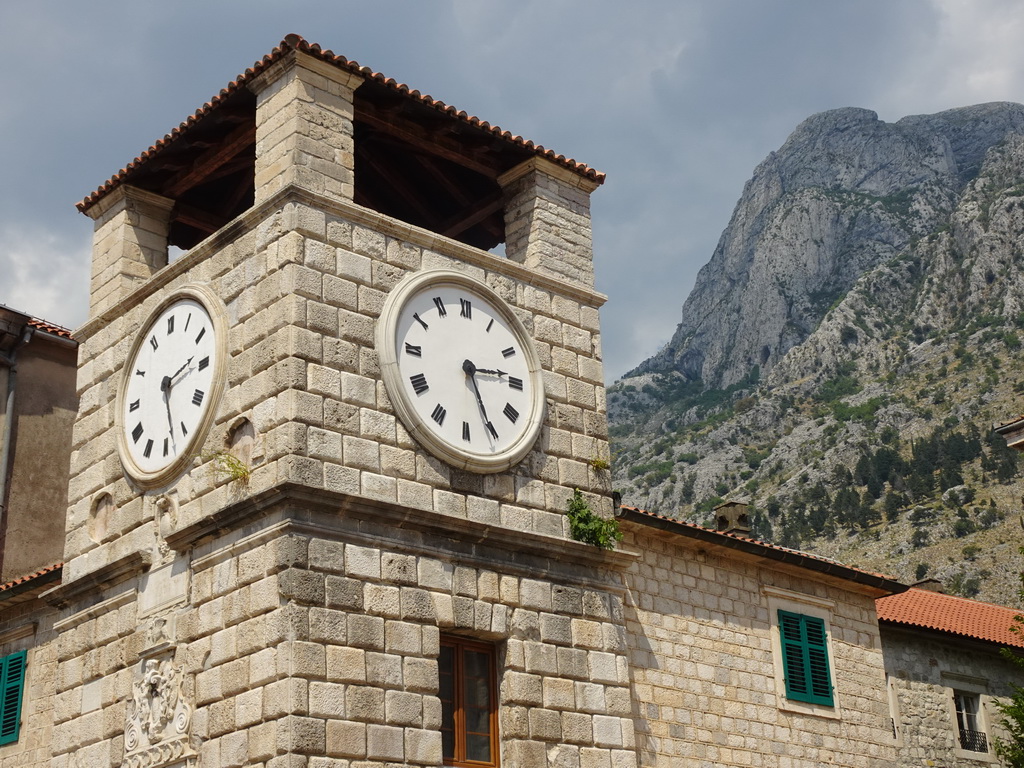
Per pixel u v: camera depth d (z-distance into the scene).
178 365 20.50
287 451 17.83
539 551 20.23
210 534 18.61
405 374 19.59
